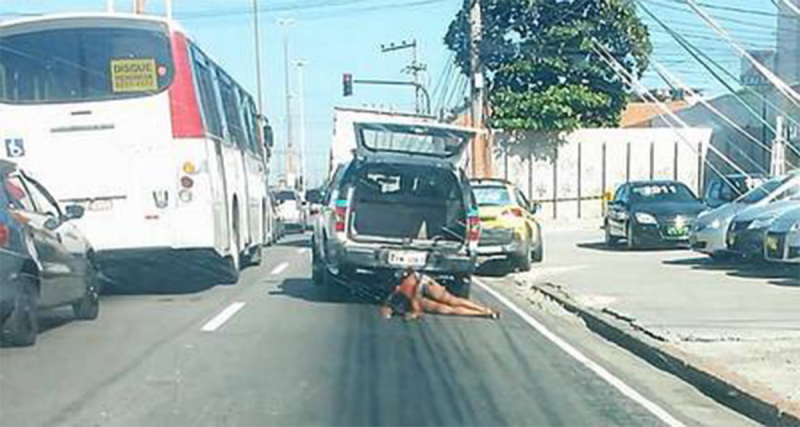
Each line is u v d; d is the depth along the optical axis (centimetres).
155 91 1458
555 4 4228
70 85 1446
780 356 1008
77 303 1247
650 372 1004
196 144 1472
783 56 2989
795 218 1639
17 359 991
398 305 1394
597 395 884
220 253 1580
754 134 3522
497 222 1933
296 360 1010
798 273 1822
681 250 2473
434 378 938
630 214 2473
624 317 1274
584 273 1895
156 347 1072
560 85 4291
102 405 801
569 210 4309
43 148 1441
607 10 4081
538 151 4291
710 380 909
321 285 1709
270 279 1862
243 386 882
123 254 1469
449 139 1451
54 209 1219
